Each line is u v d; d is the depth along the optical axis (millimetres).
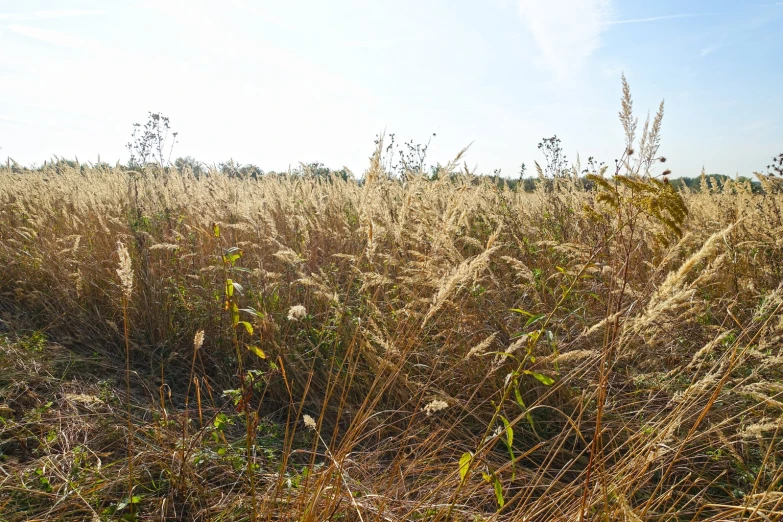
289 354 4023
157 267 5531
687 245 4047
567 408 3484
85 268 5562
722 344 3334
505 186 6695
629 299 3641
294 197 6504
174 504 2639
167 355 4648
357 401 3811
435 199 4520
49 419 3434
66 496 2555
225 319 4566
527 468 3051
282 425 3742
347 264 5402
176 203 7012
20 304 5668
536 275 4465
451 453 3289
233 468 2951
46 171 9594
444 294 2510
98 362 4434
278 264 5309
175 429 3432
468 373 3699
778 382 2818
